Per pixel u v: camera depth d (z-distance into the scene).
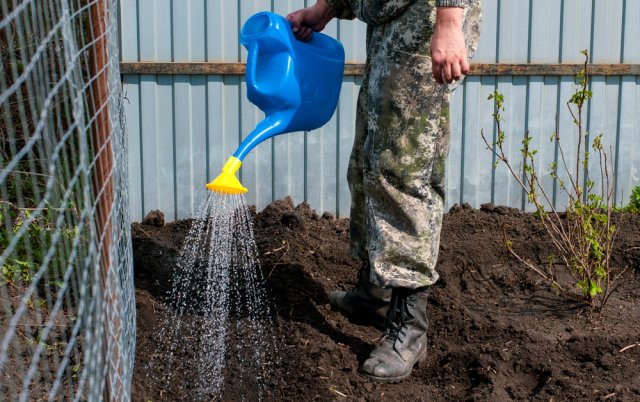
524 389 3.26
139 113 4.98
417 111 3.09
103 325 2.15
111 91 2.43
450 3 2.85
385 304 3.65
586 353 3.46
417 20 3.00
